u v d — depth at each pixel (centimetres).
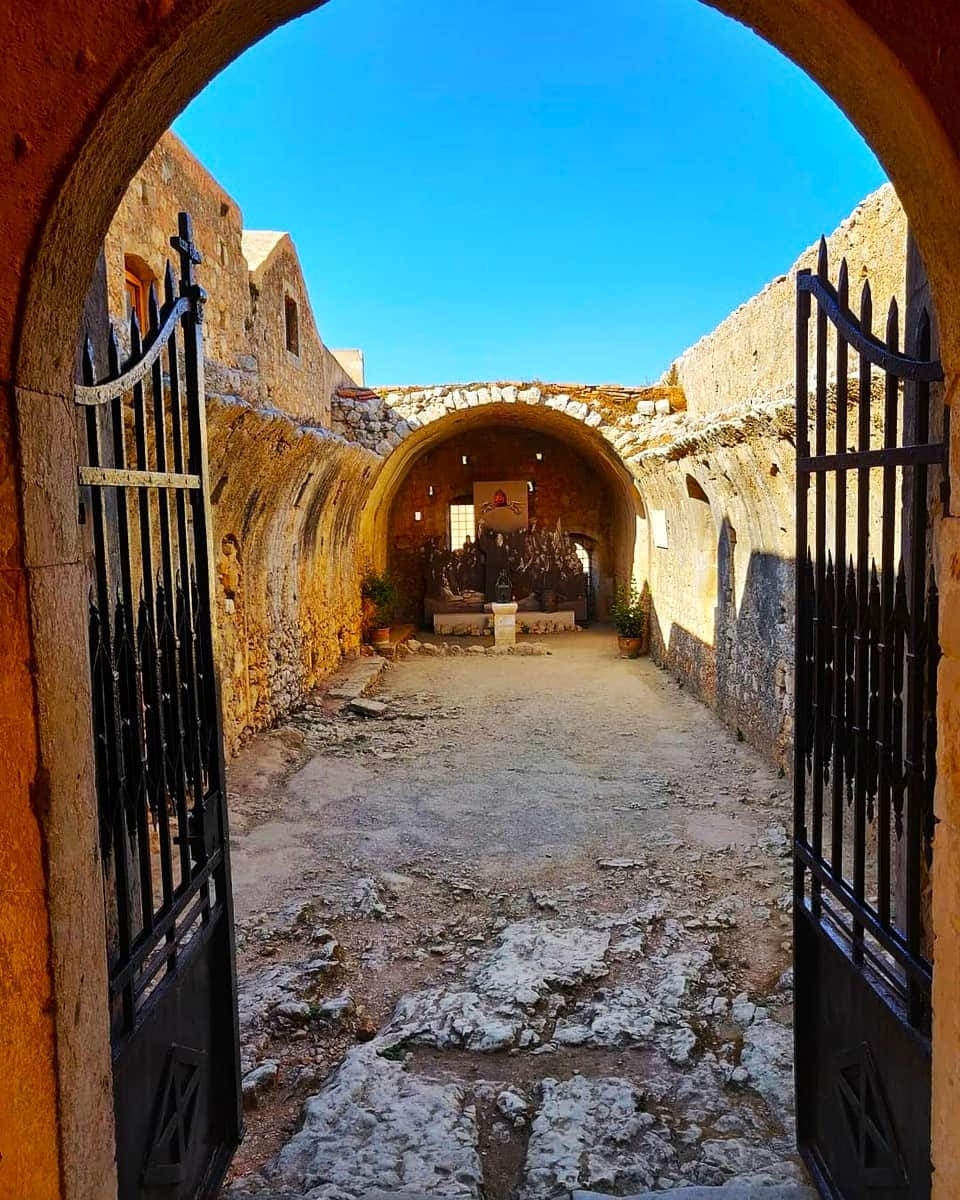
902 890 260
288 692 954
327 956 435
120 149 150
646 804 685
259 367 902
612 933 462
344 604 1317
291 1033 371
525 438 1838
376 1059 338
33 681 148
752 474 734
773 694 762
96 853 170
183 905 229
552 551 1811
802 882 268
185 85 158
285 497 859
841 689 237
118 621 204
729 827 621
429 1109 302
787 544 716
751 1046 344
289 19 168
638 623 1415
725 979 410
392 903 511
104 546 194
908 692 198
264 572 865
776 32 166
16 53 134
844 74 155
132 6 133
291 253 1021
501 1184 275
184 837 238
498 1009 380
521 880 543
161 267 658
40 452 150
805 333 255
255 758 770
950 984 159
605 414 1325
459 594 1795
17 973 151
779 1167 269
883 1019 212
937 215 146
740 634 868
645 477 1261
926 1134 189
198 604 257
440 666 1360
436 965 441
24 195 136
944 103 134
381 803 692
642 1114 300
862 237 543
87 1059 163
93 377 190
